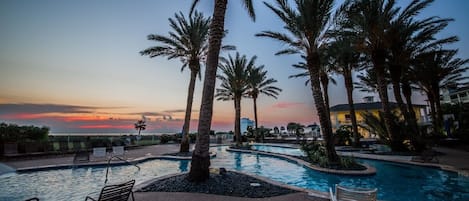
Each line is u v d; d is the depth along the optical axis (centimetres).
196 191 623
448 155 1338
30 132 1614
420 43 1673
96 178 949
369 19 1416
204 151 718
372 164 1206
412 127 1540
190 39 1705
